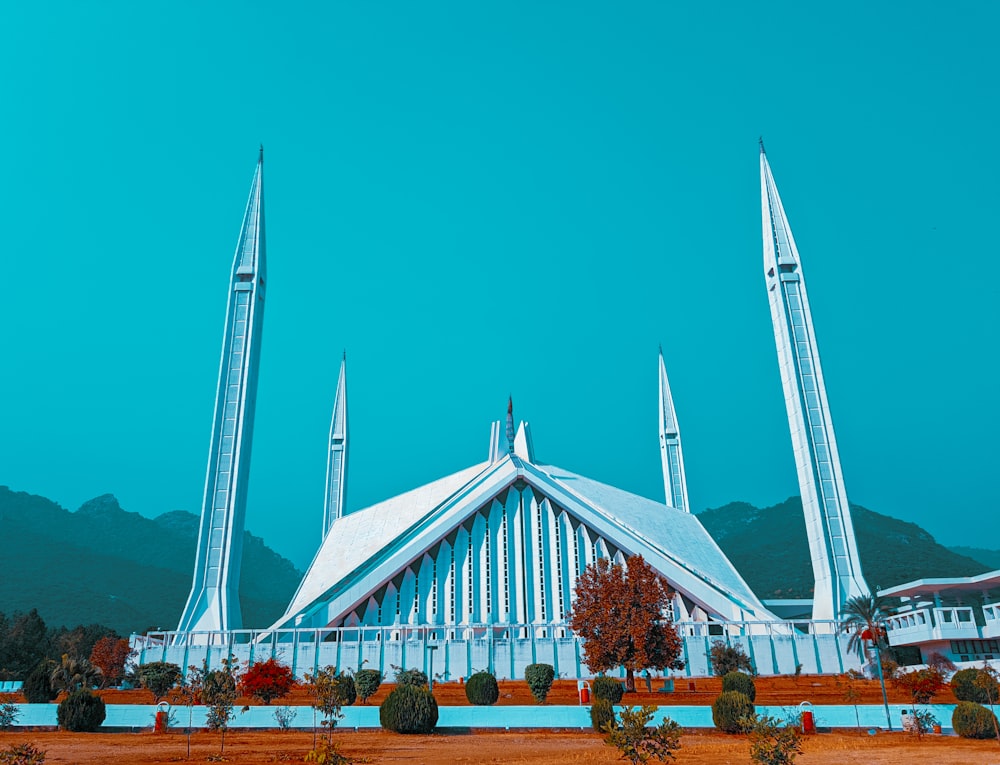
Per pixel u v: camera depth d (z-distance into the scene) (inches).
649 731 1063.0
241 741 1401.3
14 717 1626.5
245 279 3523.6
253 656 2874.0
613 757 1191.6
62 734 1530.5
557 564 3469.5
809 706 1588.3
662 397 5059.1
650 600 2315.5
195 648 2883.9
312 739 1421.0
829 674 2842.0
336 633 3294.8
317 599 3334.2
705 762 1128.8
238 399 3302.2
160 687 2266.2
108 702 2161.7
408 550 3400.6
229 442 3240.7
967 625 2564.0
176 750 1274.6
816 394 3289.9
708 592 3371.1
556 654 2878.9
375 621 3385.8
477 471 3983.8
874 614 2721.5
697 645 2920.8
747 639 2923.2
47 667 2180.1
